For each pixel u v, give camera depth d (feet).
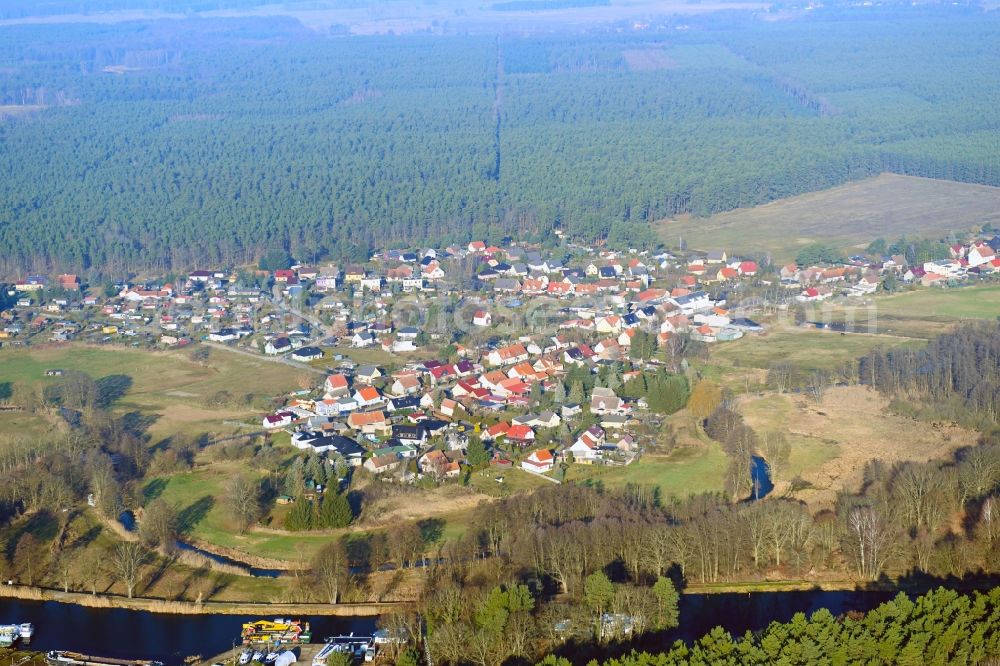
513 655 621.31
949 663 591.37
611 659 586.86
